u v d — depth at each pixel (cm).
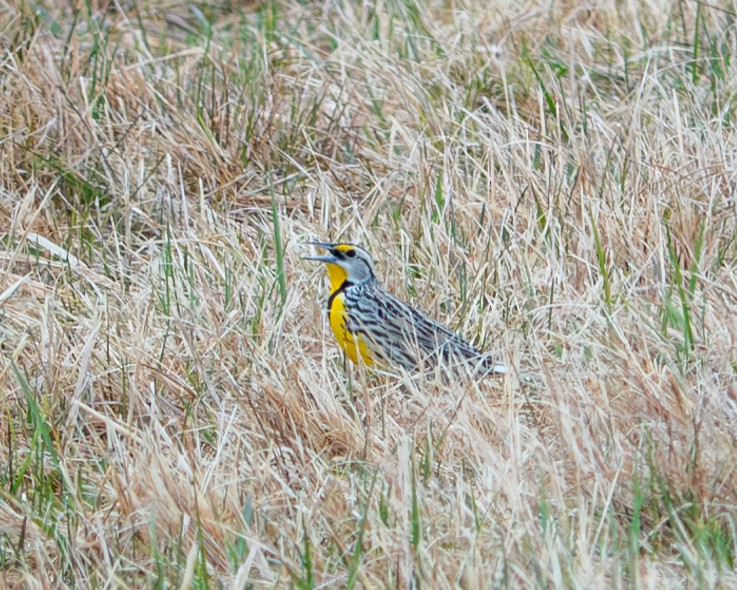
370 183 1272
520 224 1169
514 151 1226
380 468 823
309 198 1208
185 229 1188
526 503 766
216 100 1365
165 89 1370
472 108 1385
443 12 1606
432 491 795
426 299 1080
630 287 1062
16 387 948
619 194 1168
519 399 915
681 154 1212
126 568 752
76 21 1553
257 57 1473
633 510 786
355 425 873
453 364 964
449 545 760
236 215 1233
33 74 1355
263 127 1334
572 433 816
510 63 1455
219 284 1079
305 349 1016
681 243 1117
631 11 1531
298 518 759
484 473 806
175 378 934
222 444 835
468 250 1127
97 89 1359
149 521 771
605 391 875
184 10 1669
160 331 1002
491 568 723
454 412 870
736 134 1259
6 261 1127
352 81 1406
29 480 866
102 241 1149
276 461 855
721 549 738
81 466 871
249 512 782
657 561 747
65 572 766
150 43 1566
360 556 727
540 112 1298
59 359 956
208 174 1273
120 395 942
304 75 1437
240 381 939
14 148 1263
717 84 1367
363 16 1592
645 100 1306
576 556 732
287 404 888
